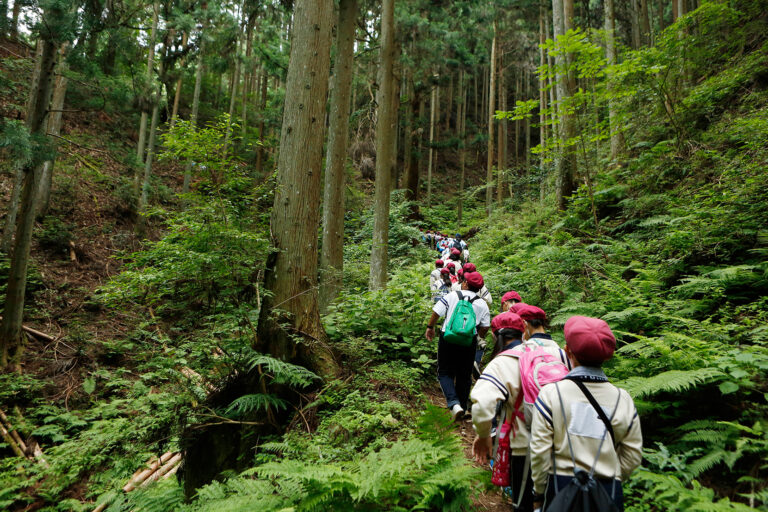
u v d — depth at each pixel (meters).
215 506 2.60
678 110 8.27
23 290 8.35
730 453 2.55
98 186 14.75
